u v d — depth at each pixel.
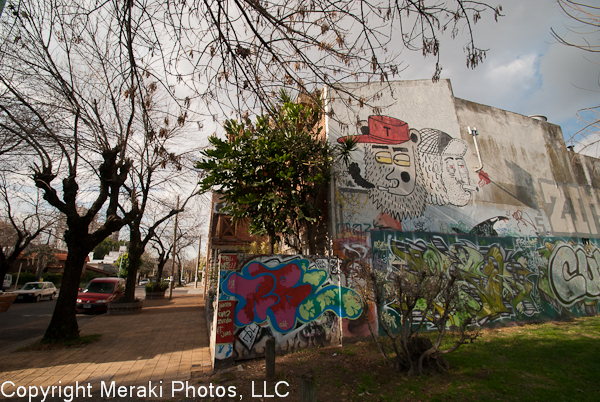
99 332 8.97
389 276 8.13
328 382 4.75
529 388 4.43
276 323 6.50
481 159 10.40
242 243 15.77
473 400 4.10
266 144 7.38
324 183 8.70
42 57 6.45
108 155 8.23
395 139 9.42
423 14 3.14
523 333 7.93
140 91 3.80
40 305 18.23
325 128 9.02
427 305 5.25
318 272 7.20
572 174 12.20
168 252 26.70
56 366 5.77
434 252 8.82
